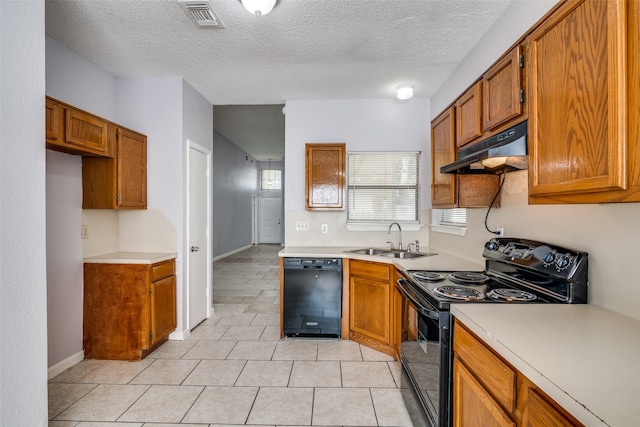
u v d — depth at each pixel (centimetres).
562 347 96
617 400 69
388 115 363
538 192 129
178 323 306
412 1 192
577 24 108
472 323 120
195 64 278
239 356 271
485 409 109
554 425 77
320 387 224
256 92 343
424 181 361
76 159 261
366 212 370
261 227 1162
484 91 183
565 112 114
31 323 126
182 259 307
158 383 229
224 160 808
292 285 306
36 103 129
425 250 338
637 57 87
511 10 195
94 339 266
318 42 240
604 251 132
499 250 191
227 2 192
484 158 154
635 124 88
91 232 277
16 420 119
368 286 287
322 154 341
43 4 132
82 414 193
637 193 89
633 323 116
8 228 117
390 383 229
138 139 294
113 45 246
